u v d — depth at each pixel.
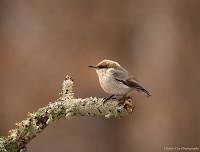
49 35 18.59
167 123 18.03
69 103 6.70
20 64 18.31
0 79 18.17
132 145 18.05
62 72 18.11
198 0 19.36
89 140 17.94
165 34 18.95
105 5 18.89
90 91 17.64
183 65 18.80
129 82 8.48
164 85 18.38
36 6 18.86
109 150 18.09
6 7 18.98
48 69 18.17
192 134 18.17
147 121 18.03
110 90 8.58
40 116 6.66
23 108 17.83
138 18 18.97
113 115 6.74
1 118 17.81
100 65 8.66
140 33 18.92
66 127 17.81
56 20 18.72
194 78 18.70
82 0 18.77
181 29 19.12
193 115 18.36
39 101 17.86
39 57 18.36
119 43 18.75
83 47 18.47
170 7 19.19
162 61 18.62
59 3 18.78
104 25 18.77
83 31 18.64
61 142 17.70
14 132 6.62
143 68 18.56
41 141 17.62
